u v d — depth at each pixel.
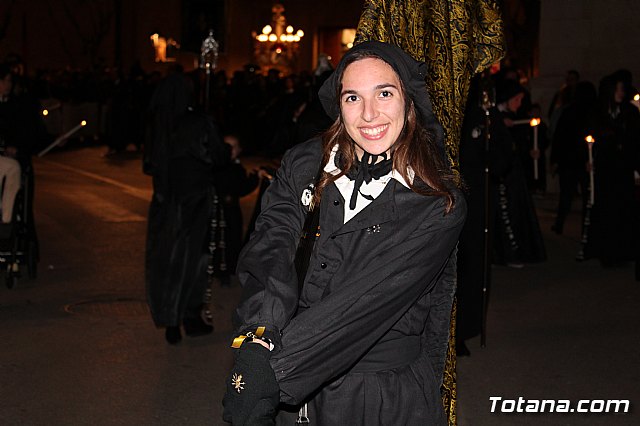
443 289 3.20
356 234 3.04
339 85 3.07
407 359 3.15
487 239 7.37
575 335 7.99
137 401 6.22
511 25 26.83
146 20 38.34
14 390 6.38
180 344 7.54
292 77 25.55
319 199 3.10
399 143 3.06
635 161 10.75
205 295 7.70
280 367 2.85
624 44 17.53
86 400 6.22
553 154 12.95
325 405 3.09
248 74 26.80
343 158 3.13
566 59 18.00
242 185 9.37
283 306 2.91
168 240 7.53
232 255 9.46
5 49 37.62
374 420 3.09
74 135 27.53
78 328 7.94
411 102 3.09
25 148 9.48
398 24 3.77
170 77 7.60
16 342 7.48
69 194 16.31
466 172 7.29
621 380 6.80
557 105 16.55
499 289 9.75
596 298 9.39
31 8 37.81
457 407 6.18
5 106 9.47
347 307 2.91
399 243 2.99
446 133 3.93
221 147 7.56
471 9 4.15
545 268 10.88
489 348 7.59
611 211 10.80
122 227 13.05
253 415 2.77
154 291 7.52
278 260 3.01
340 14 42.03
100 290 9.31
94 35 38.00
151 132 7.62
